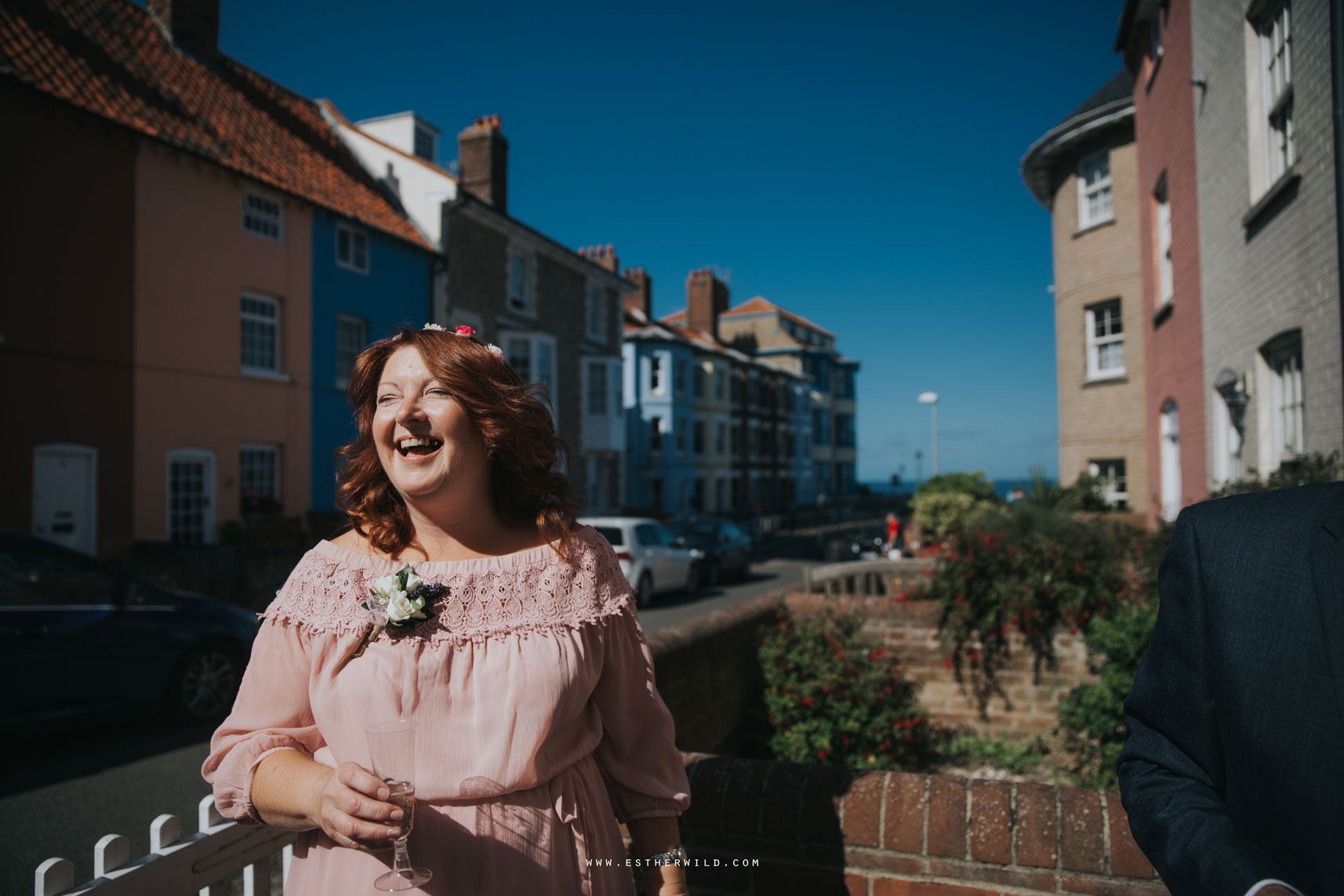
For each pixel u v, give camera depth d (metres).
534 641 1.62
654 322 39.44
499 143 23.31
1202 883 1.08
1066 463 15.98
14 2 13.59
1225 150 8.07
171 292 14.05
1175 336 10.33
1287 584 1.20
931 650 6.16
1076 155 15.59
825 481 54.94
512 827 1.54
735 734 5.12
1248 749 1.18
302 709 1.64
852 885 2.33
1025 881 2.21
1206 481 8.95
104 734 6.39
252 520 15.09
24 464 11.98
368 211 18.75
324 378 17.14
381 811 1.33
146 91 14.75
